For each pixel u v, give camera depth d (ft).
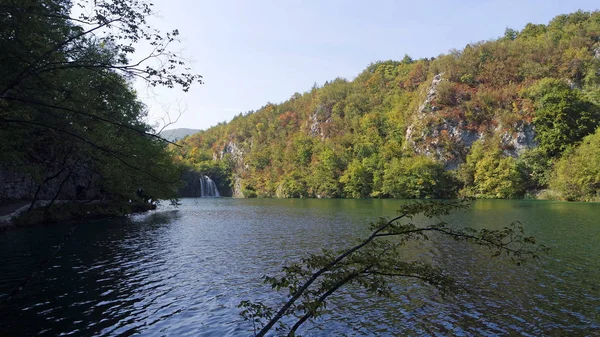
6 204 116.26
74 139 39.75
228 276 54.19
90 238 87.66
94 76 43.68
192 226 116.06
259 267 59.67
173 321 37.35
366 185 353.10
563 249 68.80
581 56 331.36
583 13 425.28
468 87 359.66
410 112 400.47
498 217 124.77
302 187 422.00
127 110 84.28
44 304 41.63
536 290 45.85
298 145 509.35
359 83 573.33
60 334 33.88
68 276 52.95
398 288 47.55
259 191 479.82
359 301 42.80
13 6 29.66
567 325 35.68
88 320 37.32
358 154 387.14
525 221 112.27
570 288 46.42
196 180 471.21
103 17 29.17
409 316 38.32
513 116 303.89
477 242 19.27
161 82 30.68
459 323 36.45
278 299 43.93
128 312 39.65
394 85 516.73
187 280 51.93
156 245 79.61
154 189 154.10
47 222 111.45
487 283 48.85
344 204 238.48
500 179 274.36
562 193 237.66
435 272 20.02
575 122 274.98
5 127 38.14
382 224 21.61
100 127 48.49
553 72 338.75
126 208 146.72
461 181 303.48
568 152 259.60
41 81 33.32
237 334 34.27
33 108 35.12
